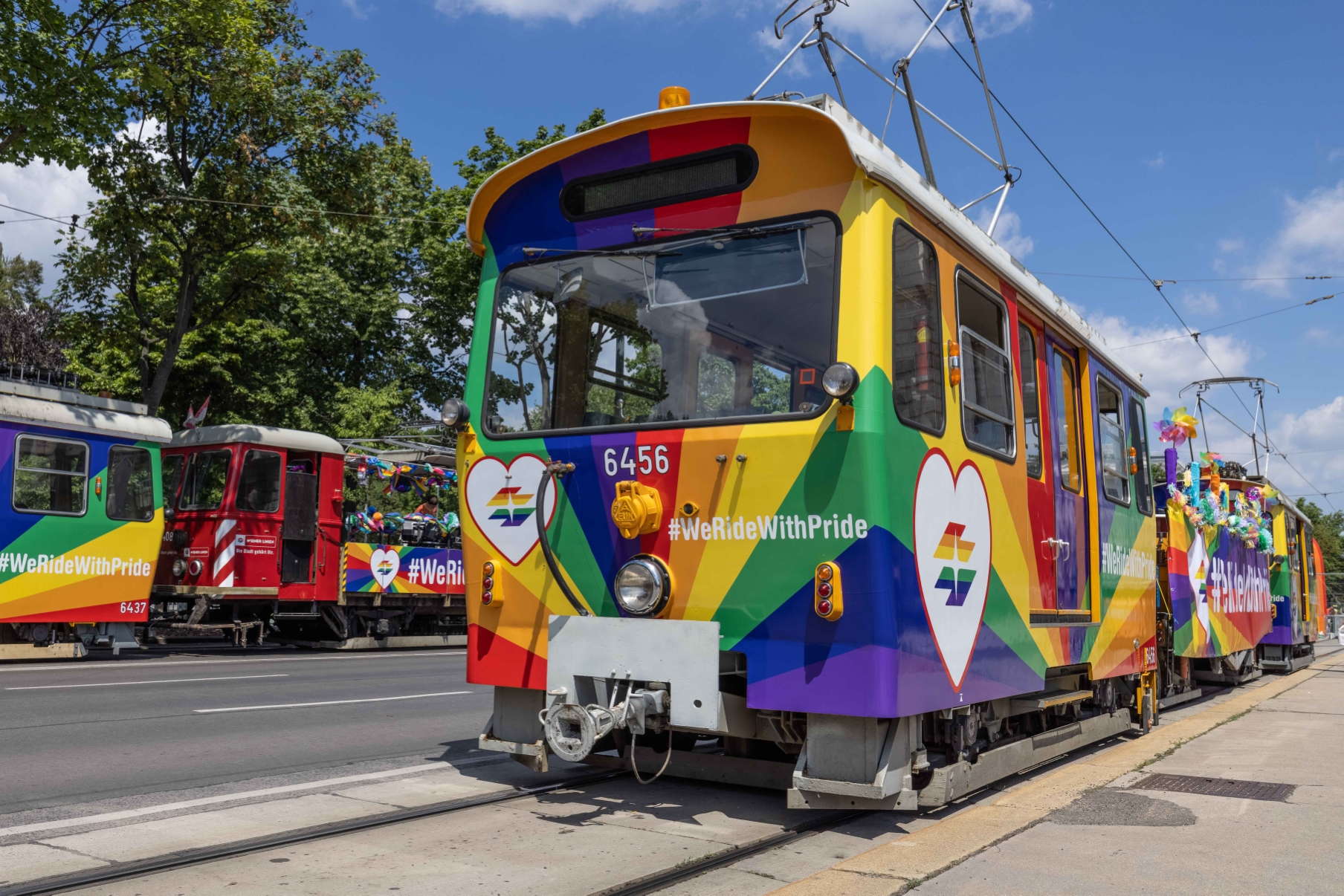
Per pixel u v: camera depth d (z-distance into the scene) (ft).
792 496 16.71
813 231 17.29
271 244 70.38
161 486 54.13
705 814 19.39
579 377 19.26
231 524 57.21
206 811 19.11
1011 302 22.50
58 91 51.98
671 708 16.98
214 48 62.23
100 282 73.00
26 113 50.60
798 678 16.52
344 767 23.75
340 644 66.03
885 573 16.17
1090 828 17.85
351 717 31.86
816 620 16.43
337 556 63.52
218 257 69.87
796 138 17.57
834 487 16.38
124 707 32.73
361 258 118.11
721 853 16.35
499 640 19.58
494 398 20.17
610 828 18.11
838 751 16.61
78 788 21.13
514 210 20.54
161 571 58.49
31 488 48.80
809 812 19.60
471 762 24.57
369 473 68.18
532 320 20.02
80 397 51.49
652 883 14.74
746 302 17.70
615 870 15.49
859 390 16.39
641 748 21.11
